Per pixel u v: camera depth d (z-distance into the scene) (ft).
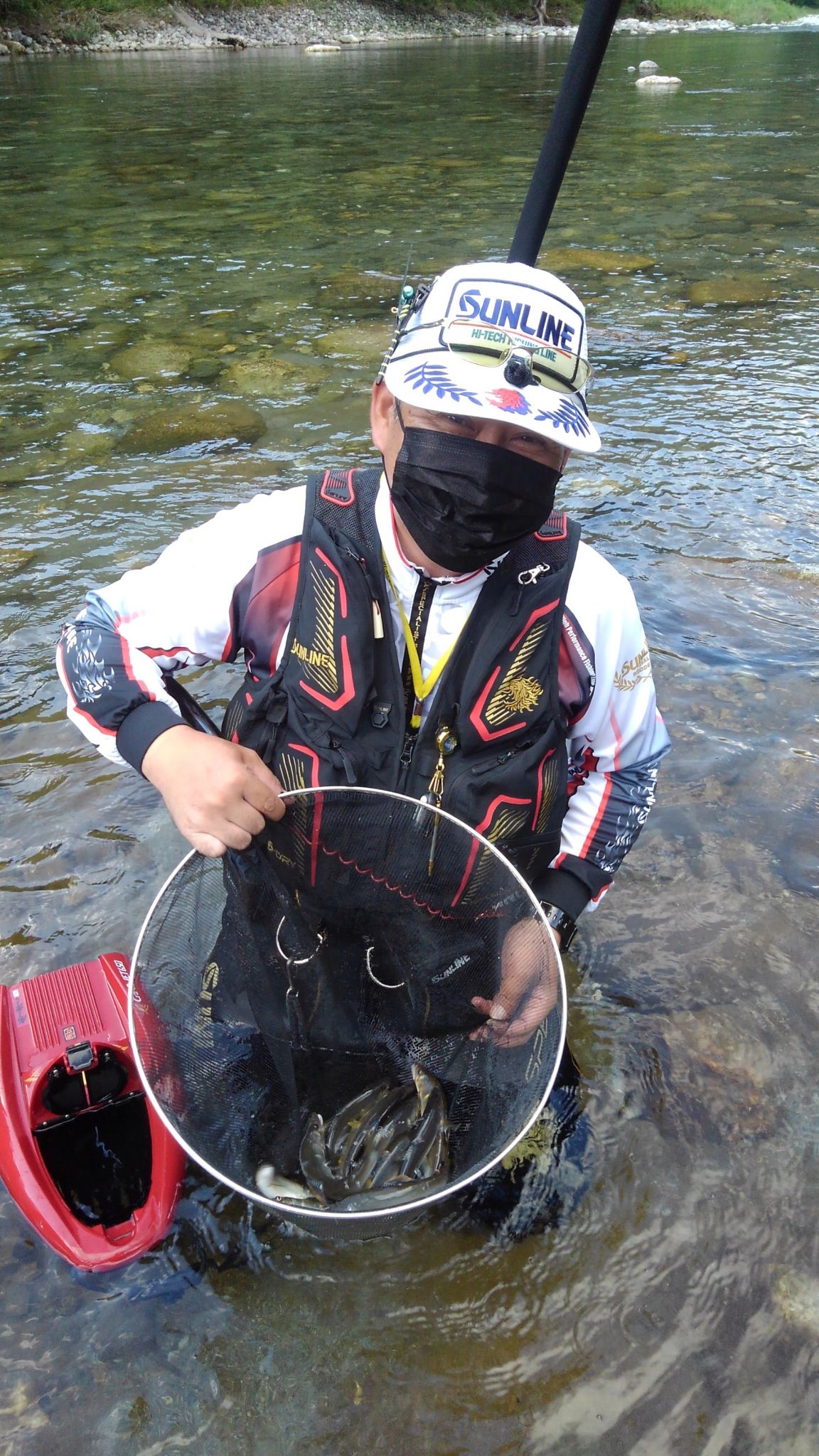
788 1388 5.09
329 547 5.01
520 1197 5.86
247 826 4.63
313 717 5.06
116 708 4.99
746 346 19.25
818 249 25.62
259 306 21.30
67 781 8.85
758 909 7.80
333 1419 4.93
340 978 5.08
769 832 8.48
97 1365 5.10
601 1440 4.89
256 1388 5.03
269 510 5.26
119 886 7.84
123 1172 5.66
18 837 8.27
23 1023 5.75
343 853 4.84
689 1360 5.19
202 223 28.35
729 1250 5.66
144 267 24.23
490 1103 4.86
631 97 56.95
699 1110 6.39
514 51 94.07
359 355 18.51
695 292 22.25
